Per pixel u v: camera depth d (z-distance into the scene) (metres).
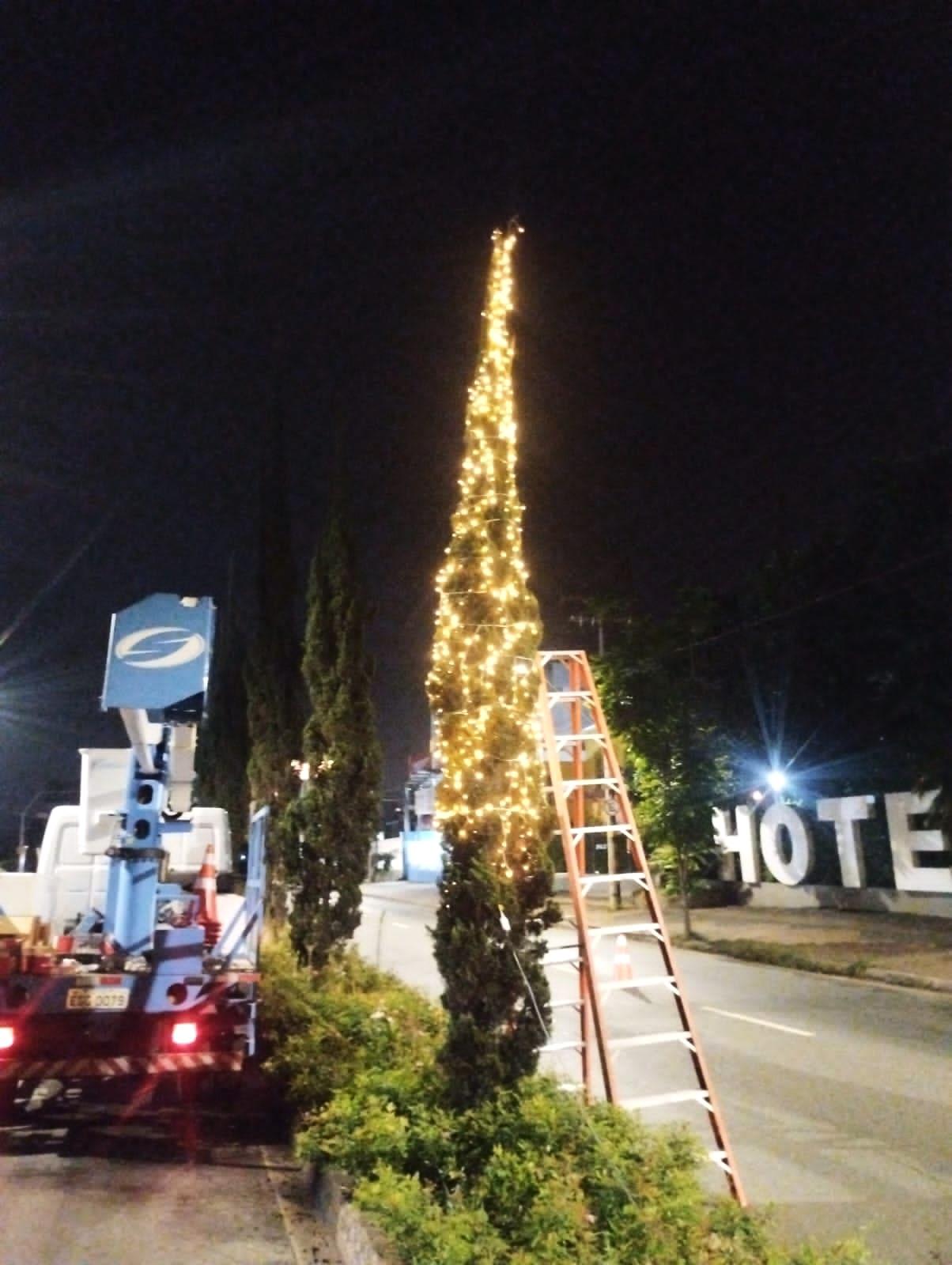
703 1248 5.00
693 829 25.75
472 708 6.50
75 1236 6.39
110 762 11.80
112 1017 8.64
